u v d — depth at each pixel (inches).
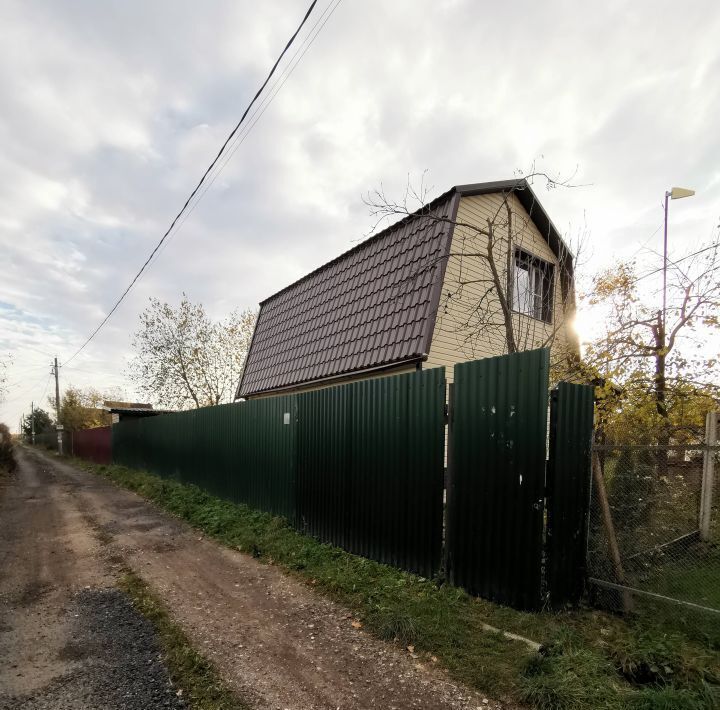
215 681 121.1
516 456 158.7
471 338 319.3
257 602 177.0
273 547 243.0
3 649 141.3
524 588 152.6
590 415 170.1
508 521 159.3
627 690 108.5
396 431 208.8
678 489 179.6
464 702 111.0
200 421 452.8
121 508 399.9
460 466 178.5
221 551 251.0
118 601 181.3
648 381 232.5
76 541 282.7
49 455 1486.2
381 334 316.5
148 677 123.8
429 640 137.7
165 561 233.5
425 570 189.3
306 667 128.4
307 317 435.2
